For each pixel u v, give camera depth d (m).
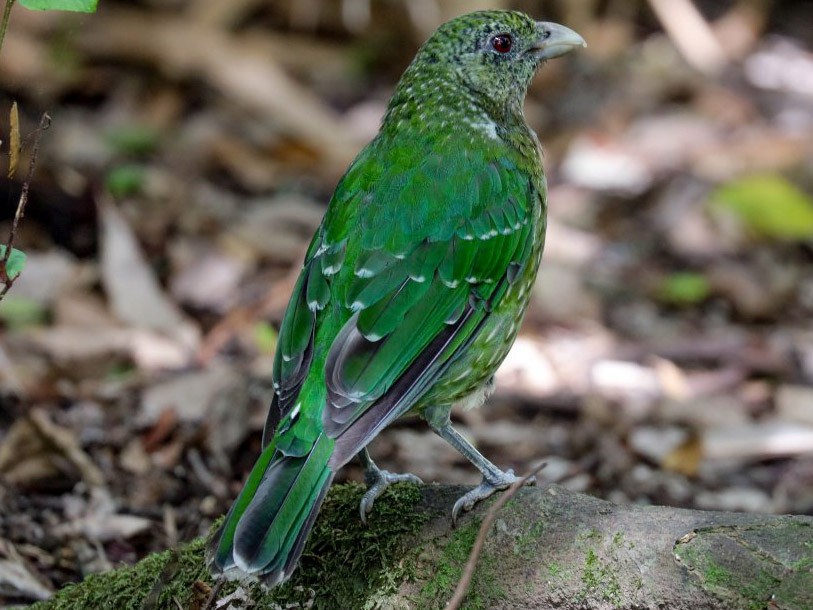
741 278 13.37
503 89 7.69
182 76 16.05
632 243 14.05
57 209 12.55
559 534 5.96
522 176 7.34
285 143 14.96
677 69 17.98
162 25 16.34
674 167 15.34
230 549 5.58
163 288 12.23
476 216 6.96
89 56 16.00
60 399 10.11
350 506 6.44
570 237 13.84
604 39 18.61
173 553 6.35
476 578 6.00
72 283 11.66
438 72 7.53
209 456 9.46
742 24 19.25
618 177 15.02
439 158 7.14
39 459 9.00
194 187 14.09
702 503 9.70
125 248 11.80
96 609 6.57
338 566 6.27
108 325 11.33
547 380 11.35
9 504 8.68
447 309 6.73
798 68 18.36
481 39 7.60
